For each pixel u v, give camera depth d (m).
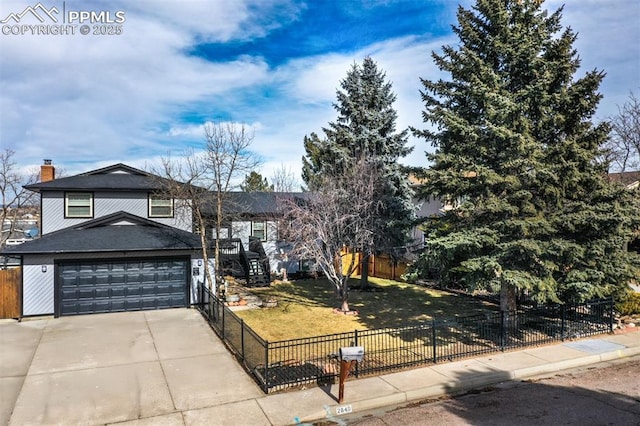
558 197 11.98
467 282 11.94
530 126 12.19
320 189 18.81
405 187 20.30
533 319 14.17
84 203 19.67
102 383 9.65
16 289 15.35
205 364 10.91
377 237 18.59
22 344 12.38
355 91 20.97
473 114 13.09
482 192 12.31
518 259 11.84
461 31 13.31
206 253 17.36
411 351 11.91
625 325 14.67
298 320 15.40
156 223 18.97
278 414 8.26
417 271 12.72
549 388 9.75
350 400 8.79
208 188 19.20
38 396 8.95
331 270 16.75
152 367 10.66
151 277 16.92
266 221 25.70
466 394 9.48
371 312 16.70
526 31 12.30
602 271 12.37
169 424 7.87
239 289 20.84
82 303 15.96
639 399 9.08
